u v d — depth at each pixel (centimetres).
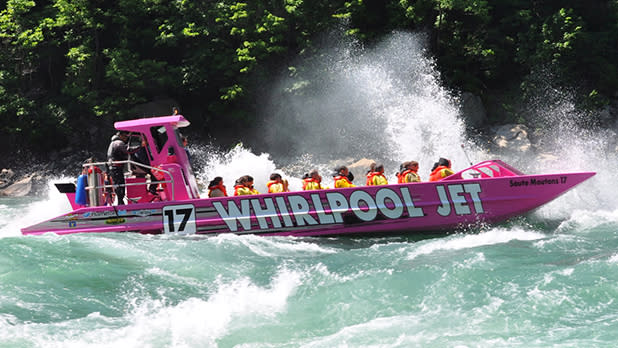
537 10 10281
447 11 9406
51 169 9156
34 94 9981
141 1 9388
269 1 9431
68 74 9638
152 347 1852
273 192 3469
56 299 2216
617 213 3728
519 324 1911
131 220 3341
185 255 2814
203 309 2161
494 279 2309
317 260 2773
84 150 9438
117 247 2889
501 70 9931
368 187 3312
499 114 9406
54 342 1856
